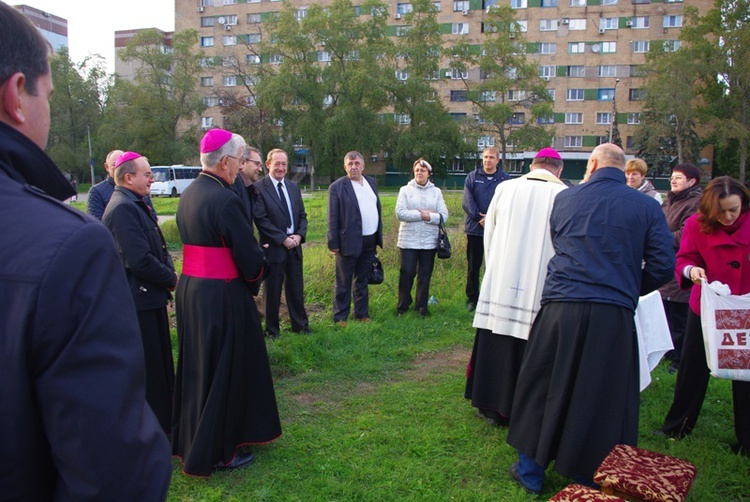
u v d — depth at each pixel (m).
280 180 6.03
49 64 1.28
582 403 2.97
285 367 5.18
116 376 1.10
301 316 6.21
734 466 3.55
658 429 4.12
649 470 2.58
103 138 48.53
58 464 1.08
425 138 47.28
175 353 5.62
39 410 1.08
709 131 47.59
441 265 9.20
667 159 48.69
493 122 46.69
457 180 59.69
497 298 3.93
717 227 3.81
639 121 53.00
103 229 1.18
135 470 1.10
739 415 3.71
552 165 4.02
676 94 45.06
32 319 1.05
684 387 3.90
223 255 3.38
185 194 3.46
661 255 3.07
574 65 57.59
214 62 52.00
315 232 14.28
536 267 3.80
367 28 47.44
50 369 1.06
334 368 5.30
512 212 3.91
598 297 2.98
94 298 1.10
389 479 3.39
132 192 3.88
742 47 45.09
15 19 1.20
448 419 4.19
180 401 3.55
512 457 3.66
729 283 3.81
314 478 3.40
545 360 3.15
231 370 3.41
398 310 7.10
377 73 46.31
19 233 1.09
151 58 49.28
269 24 48.31
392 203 19.31
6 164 1.17
